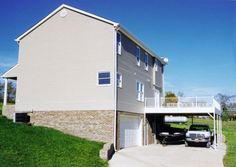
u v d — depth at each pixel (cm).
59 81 2472
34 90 2569
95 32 2380
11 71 2692
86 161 1639
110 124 2248
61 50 2495
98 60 2344
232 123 5322
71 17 2488
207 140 2623
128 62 2577
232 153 2205
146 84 3031
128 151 2230
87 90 2358
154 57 3300
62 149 1720
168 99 2897
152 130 3105
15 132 1831
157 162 1842
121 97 2388
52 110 2470
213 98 2645
